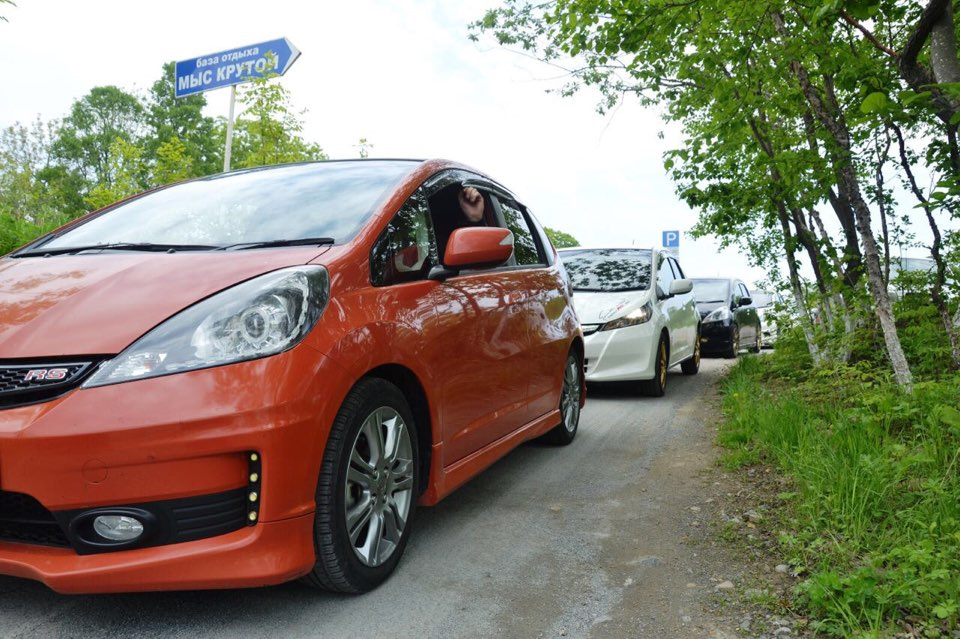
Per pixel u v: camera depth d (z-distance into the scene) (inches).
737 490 151.8
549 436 197.5
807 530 117.6
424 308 116.3
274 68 333.1
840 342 257.9
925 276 245.0
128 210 138.2
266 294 91.4
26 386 83.9
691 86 276.1
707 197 291.4
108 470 81.2
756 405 223.5
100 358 85.2
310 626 91.2
